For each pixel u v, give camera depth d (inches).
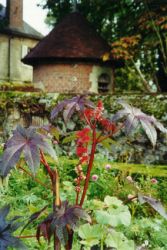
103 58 730.2
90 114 76.0
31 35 1285.7
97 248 77.3
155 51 789.9
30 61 803.4
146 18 692.1
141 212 204.8
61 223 66.9
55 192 72.6
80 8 867.4
